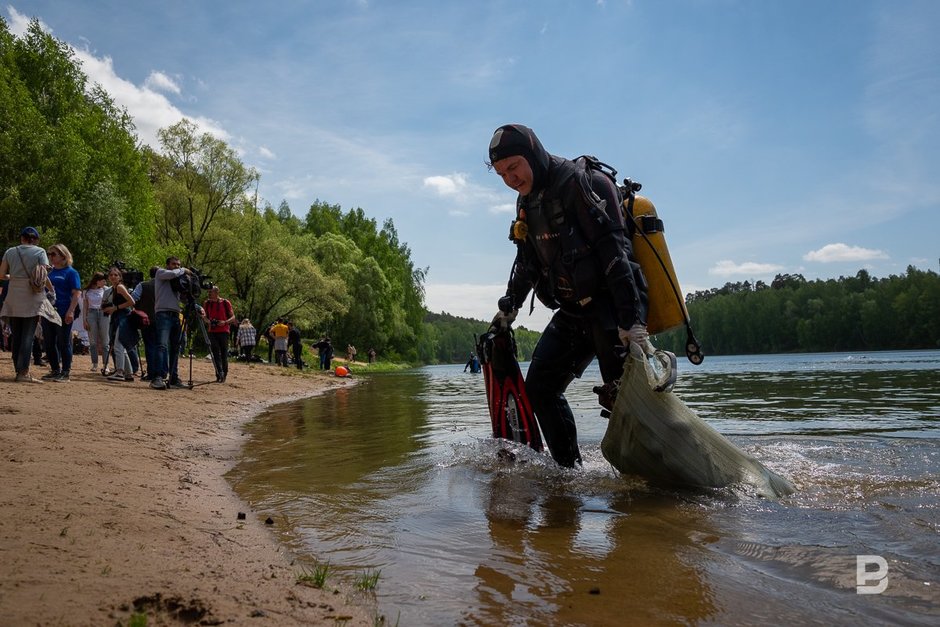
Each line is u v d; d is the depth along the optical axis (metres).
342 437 5.66
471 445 4.73
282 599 1.71
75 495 2.61
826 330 129.12
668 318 3.89
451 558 2.16
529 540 2.37
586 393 12.20
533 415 4.37
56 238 26.41
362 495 3.22
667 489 3.29
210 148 38.41
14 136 26.95
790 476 3.45
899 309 120.31
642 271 3.89
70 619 1.46
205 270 38.59
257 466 4.14
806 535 2.35
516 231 4.05
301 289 41.50
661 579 1.92
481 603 1.74
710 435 3.38
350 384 19.17
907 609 1.66
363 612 1.67
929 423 5.61
